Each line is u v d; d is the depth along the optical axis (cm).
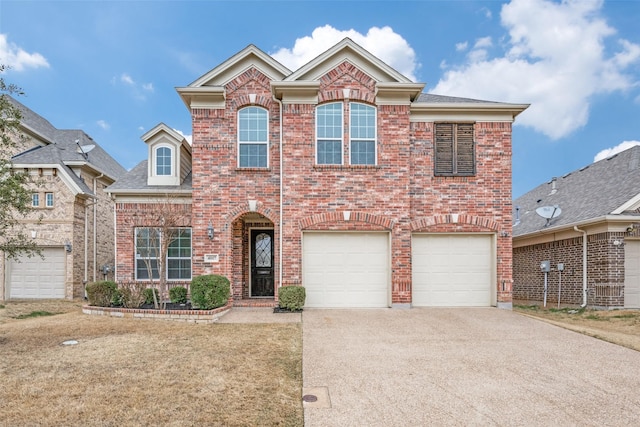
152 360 709
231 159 1305
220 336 894
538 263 1731
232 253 1306
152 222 1475
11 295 1738
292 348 799
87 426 461
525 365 711
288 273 1256
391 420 499
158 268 1509
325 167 1271
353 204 1273
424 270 1315
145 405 518
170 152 1552
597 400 561
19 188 852
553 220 1672
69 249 1742
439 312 1192
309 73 1289
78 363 690
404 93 1285
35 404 517
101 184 2073
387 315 1144
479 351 796
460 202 1322
